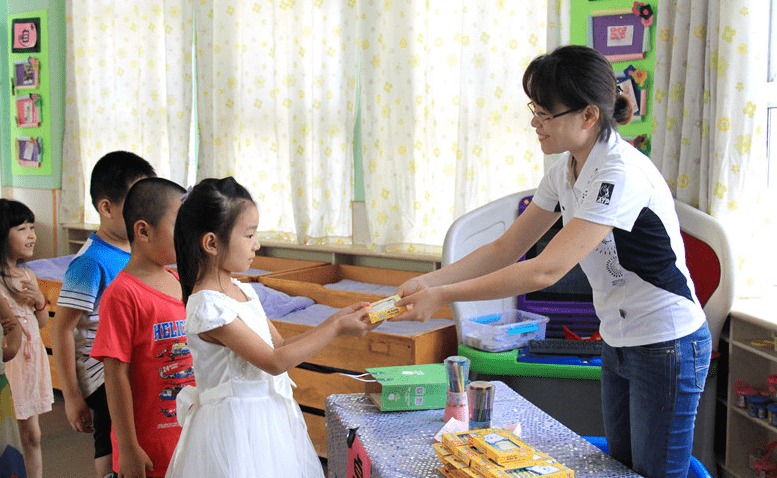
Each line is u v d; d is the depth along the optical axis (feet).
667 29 7.91
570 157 4.66
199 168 12.77
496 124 9.67
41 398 7.46
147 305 4.85
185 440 4.26
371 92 10.71
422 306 4.40
